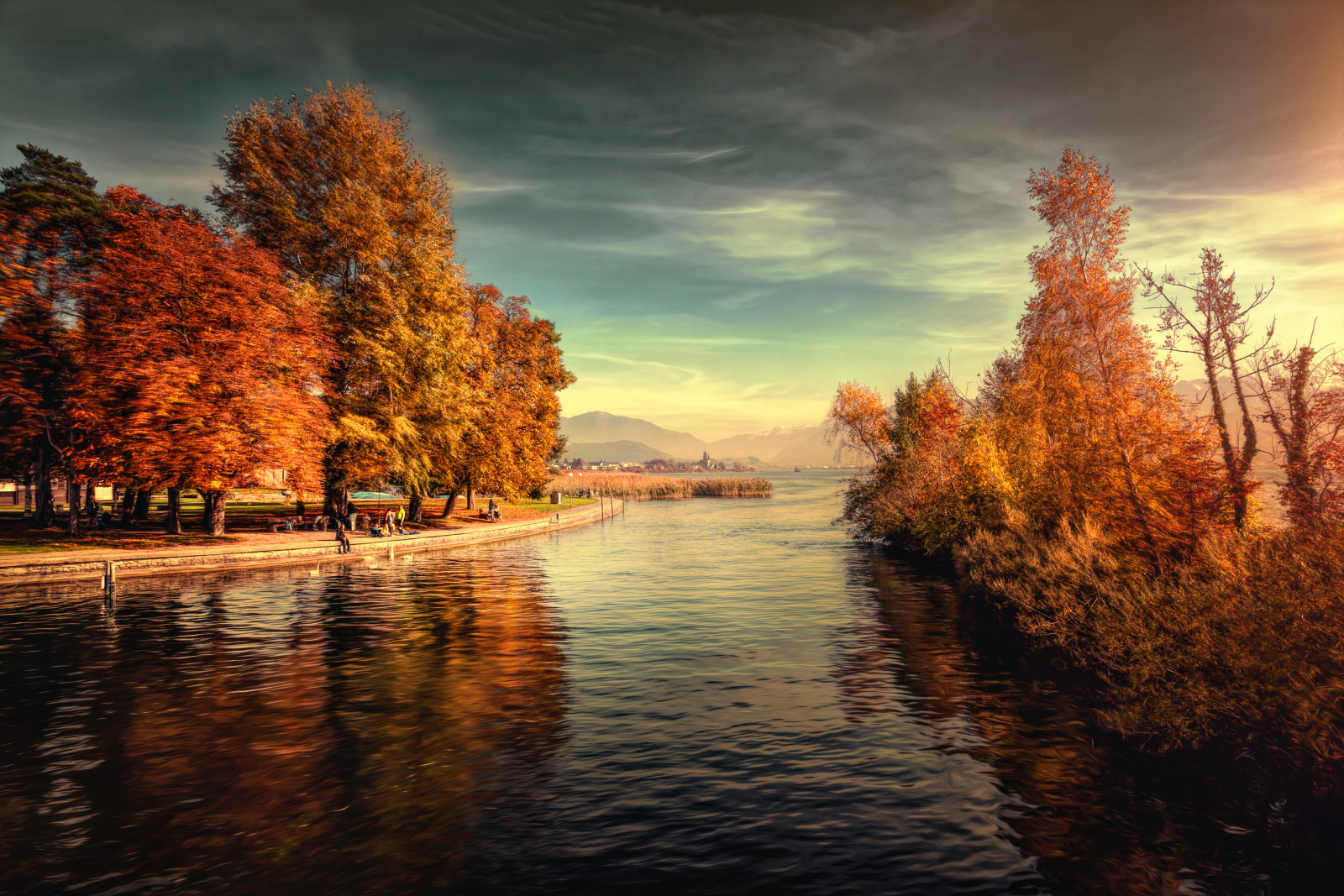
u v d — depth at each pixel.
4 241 29.73
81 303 31.31
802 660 13.09
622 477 121.44
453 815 6.73
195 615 18.05
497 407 46.31
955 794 7.18
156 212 31.42
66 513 43.62
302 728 9.36
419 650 14.05
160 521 39.91
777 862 5.84
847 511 38.78
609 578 25.22
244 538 33.44
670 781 7.54
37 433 32.25
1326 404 10.35
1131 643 9.73
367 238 34.97
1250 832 6.37
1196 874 5.67
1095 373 13.92
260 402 29.98
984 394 24.70
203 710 10.14
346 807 6.93
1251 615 8.02
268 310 30.58
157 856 6.00
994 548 19.00
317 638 15.17
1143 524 12.92
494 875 5.64
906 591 21.50
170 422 28.33
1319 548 8.54
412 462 36.91
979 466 23.81
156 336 28.33
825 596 20.64
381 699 10.73
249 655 13.65
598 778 7.62
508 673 12.30
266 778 7.69
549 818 6.67
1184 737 8.30
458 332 39.44
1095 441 13.80
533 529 51.03
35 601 20.03
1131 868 5.75
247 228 34.66
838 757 8.22
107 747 8.66
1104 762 8.06
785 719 9.67
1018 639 14.76
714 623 16.72
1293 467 10.52
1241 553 9.64
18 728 9.38
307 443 31.78
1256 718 7.49
